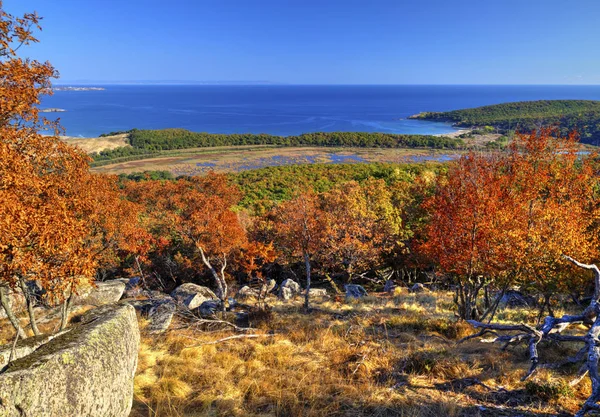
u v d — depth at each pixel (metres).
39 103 9.97
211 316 17.47
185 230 23.81
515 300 20.02
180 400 8.52
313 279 34.97
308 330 14.46
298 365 10.81
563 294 16.33
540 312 14.52
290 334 14.02
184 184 49.06
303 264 35.06
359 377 9.70
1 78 9.07
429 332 13.55
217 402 8.47
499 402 8.03
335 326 14.95
